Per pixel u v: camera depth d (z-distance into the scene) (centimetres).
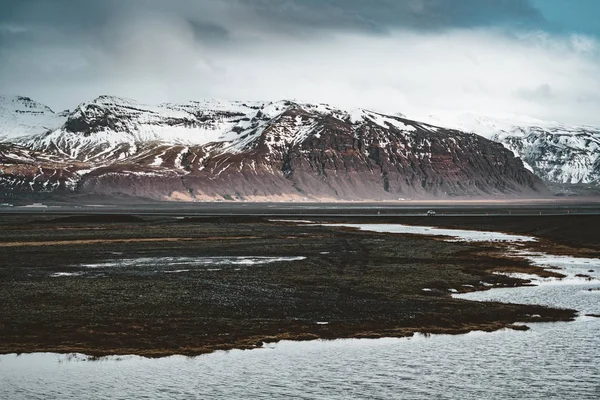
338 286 5494
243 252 8350
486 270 6681
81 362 3312
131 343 3622
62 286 5275
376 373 3186
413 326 4091
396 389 2970
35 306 4431
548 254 8281
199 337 3759
